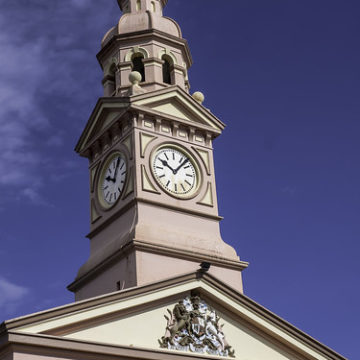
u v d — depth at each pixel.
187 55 44.50
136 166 38.47
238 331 34.53
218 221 40.03
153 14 43.97
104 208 39.72
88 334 30.55
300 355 35.75
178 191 39.41
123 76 42.25
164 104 40.75
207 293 34.12
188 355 32.12
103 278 37.75
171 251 36.81
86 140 42.31
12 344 28.19
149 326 32.12
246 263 39.09
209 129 41.66
